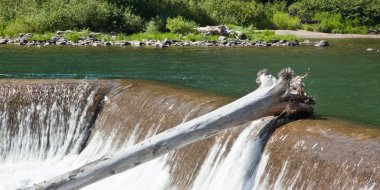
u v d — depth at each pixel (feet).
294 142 20.52
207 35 94.84
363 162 18.13
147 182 26.63
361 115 29.43
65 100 34.68
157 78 45.50
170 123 27.68
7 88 35.37
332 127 20.79
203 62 57.47
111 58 61.11
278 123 22.08
